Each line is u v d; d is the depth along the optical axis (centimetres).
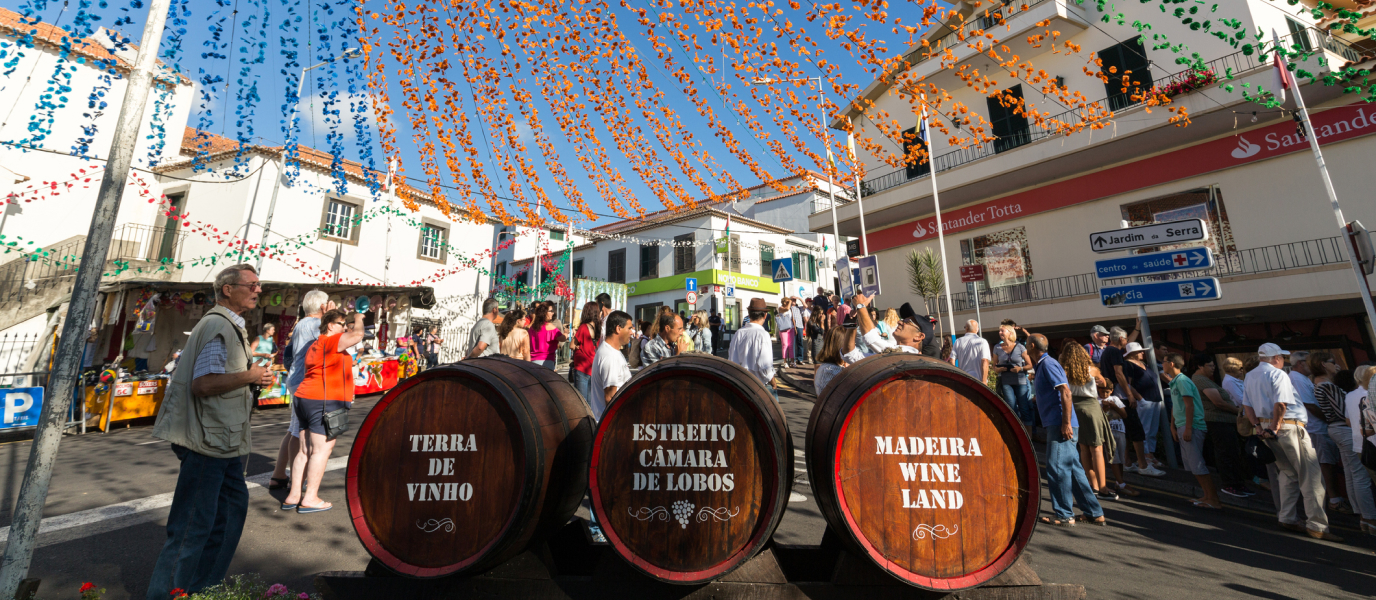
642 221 2753
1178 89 1138
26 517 265
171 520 271
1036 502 247
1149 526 475
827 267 2995
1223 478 570
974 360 723
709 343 1101
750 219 2772
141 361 1199
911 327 532
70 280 1280
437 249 1864
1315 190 1056
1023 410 747
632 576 261
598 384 412
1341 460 532
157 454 676
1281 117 1078
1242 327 1213
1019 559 258
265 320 1323
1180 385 559
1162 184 1252
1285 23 1145
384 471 266
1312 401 567
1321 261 1039
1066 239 1403
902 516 246
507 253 2919
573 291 2242
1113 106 1302
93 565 344
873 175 1809
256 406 1076
